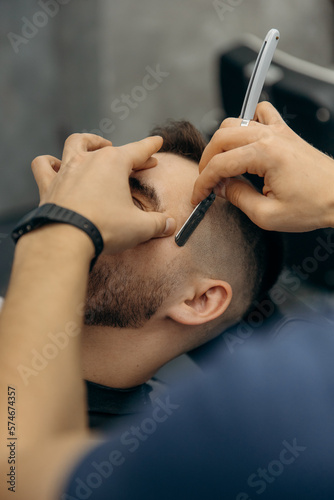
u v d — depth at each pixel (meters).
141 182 0.98
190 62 2.88
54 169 0.96
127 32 2.68
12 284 0.68
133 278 0.93
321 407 0.47
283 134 0.83
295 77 1.61
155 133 1.08
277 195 0.81
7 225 2.40
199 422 0.46
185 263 0.94
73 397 0.63
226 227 0.98
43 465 0.50
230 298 0.97
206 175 0.84
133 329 0.95
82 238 0.71
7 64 2.59
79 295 0.68
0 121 2.65
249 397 0.47
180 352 1.00
